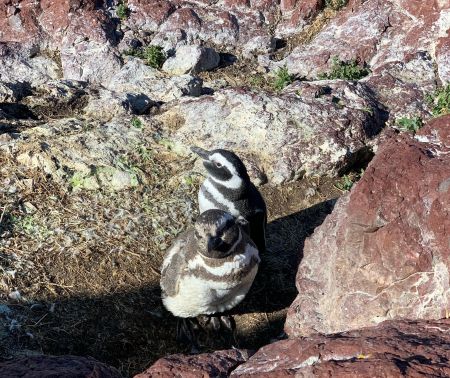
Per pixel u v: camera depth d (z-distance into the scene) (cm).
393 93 1034
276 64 1201
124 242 797
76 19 1219
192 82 1092
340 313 564
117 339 689
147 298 735
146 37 1238
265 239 809
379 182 544
